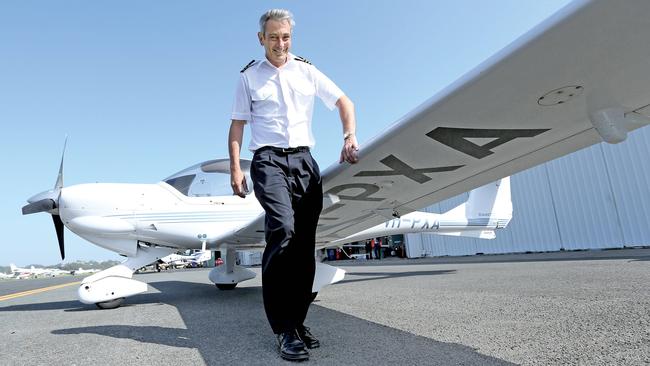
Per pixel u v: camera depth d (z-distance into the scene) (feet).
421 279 17.17
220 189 14.47
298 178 5.89
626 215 30.42
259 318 8.93
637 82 4.00
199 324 8.43
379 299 11.37
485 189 22.31
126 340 7.15
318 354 5.54
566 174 34.96
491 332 6.43
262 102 6.03
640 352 4.92
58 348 6.80
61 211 13.30
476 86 4.01
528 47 3.41
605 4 2.91
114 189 13.70
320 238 12.50
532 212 38.06
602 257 21.89
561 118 4.79
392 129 5.12
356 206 8.65
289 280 5.77
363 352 5.54
